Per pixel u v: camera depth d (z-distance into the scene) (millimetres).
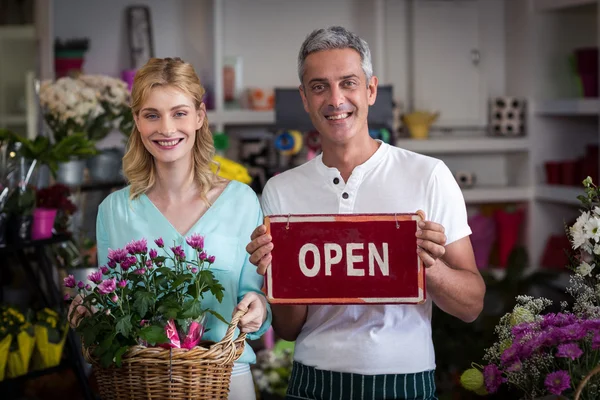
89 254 4598
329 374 2195
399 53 6809
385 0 6762
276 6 6711
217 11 6258
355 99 2158
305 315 2297
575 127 6750
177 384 1959
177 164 2348
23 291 4648
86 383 3906
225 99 6379
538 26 6629
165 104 2238
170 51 6559
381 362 2154
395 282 2020
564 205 6707
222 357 1990
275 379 4062
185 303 2027
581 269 1966
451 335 4246
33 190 3768
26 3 5875
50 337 3793
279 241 2059
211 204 2383
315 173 2297
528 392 1849
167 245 2330
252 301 2186
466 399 3713
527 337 1828
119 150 5031
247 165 5906
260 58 6719
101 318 2025
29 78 5902
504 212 6656
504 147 6629
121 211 2387
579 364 1772
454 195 2203
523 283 4828
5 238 3672
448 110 6785
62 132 4648
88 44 6336
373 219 2023
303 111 5004
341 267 2039
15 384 4445
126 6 6477
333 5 6766
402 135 6633
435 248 1989
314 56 2156
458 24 6766
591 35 6711
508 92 6945
